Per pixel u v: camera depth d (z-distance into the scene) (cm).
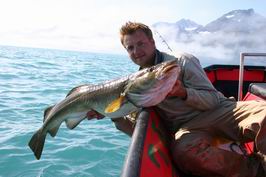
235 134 120
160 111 127
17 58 1130
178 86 113
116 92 127
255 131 109
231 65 216
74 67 898
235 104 121
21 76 600
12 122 283
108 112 121
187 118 123
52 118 152
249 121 112
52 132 155
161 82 112
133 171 79
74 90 148
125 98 122
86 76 682
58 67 856
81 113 143
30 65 848
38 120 292
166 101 122
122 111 127
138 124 107
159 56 130
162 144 111
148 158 92
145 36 128
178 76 118
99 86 136
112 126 284
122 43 134
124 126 143
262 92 147
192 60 122
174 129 128
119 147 233
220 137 122
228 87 216
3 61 911
